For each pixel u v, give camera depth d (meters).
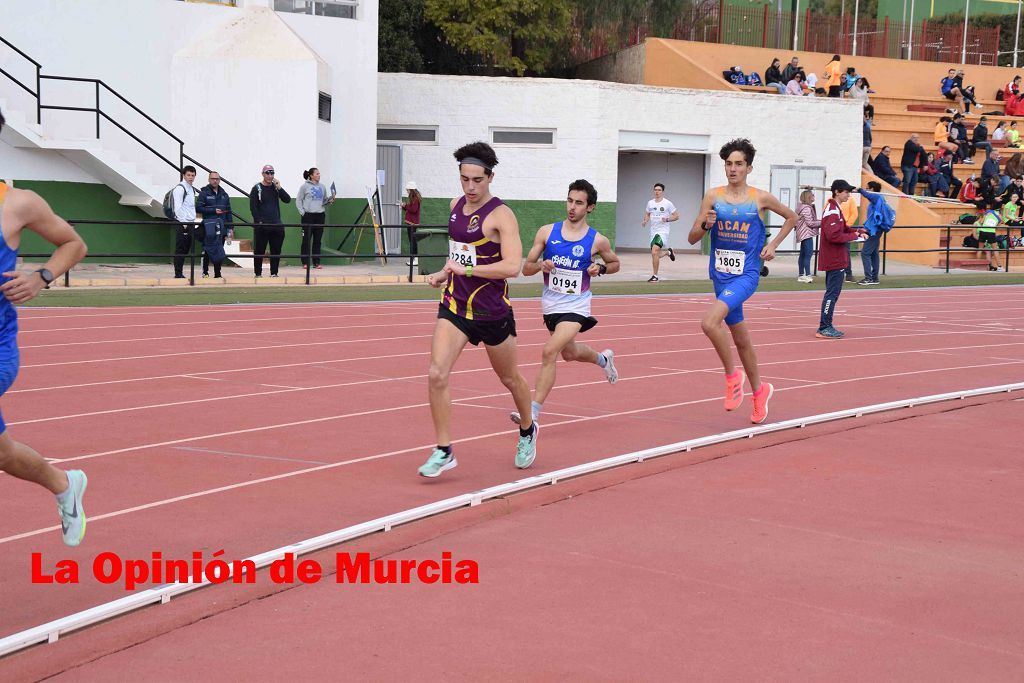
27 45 34.00
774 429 13.11
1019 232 47.25
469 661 6.33
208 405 14.20
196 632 6.78
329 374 16.78
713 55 54.09
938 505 9.93
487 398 15.07
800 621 7.02
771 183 48.59
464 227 10.29
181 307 24.97
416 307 26.33
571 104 44.28
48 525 8.96
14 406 13.88
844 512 9.66
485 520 9.31
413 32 53.91
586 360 13.54
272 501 9.73
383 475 10.73
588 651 6.49
